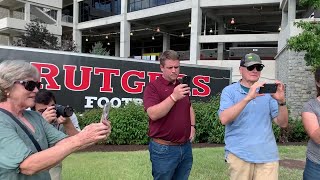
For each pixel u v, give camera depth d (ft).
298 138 35.86
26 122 6.95
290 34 52.90
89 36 152.25
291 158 25.05
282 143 33.37
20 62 6.73
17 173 6.17
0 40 117.50
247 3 90.99
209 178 18.85
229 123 10.73
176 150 11.62
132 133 29.91
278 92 10.11
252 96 9.84
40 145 6.88
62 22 140.87
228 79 43.73
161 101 11.37
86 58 34.94
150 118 11.37
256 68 10.61
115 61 36.58
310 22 35.50
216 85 42.93
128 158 23.53
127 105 32.07
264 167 10.54
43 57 32.65
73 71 34.17
